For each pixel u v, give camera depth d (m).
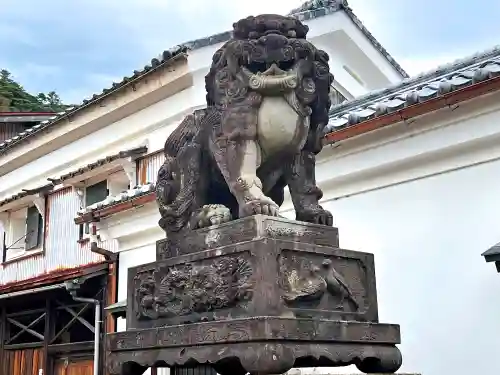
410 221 7.89
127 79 14.35
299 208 4.04
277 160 4.05
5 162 19.34
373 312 3.85
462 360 7.03
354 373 7.53
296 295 3.45
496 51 8.44
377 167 8.20
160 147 14.34
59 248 16.28
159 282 4.03
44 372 14.39
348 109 9.59
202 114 4.34
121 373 4.02
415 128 7.79
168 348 3.71
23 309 15.94
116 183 15.37
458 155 7.57
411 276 7.70
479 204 7.31
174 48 13.40
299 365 3.80
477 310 7.04
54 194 16.83
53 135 17.30
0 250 18.80
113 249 13.11
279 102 3.89
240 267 3.49
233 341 3.31
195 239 3.96
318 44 14.95
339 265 3.78
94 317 14.05
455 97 7.19
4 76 38.25
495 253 6.04
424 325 7.44
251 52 3.81
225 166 3.93
